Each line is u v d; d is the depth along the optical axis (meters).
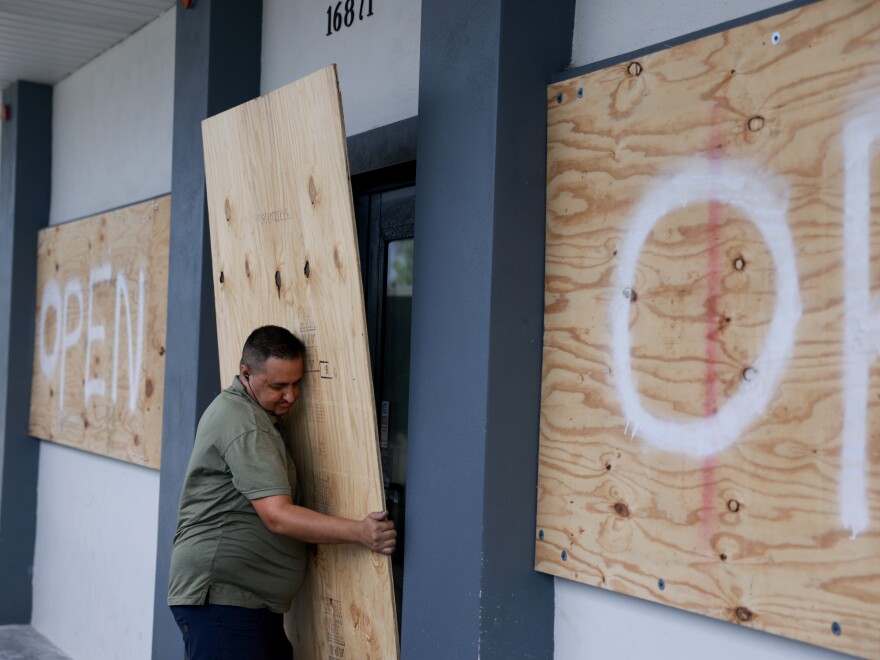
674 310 2.47
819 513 2.15
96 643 5.93
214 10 4.46
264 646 3.32
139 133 5.68
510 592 2.78
